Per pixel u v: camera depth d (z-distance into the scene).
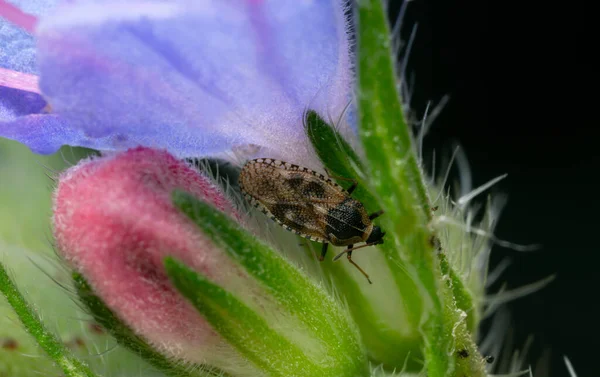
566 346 0.06
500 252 0.06
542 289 0.06
